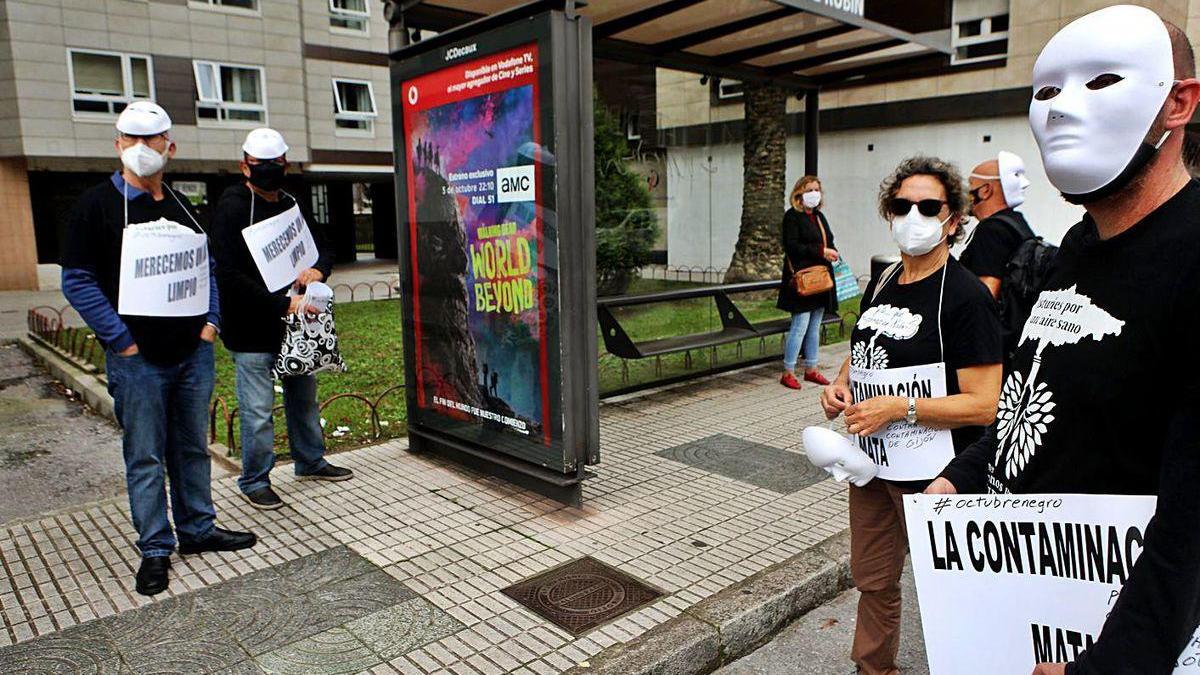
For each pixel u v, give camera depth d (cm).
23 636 315
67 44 1947
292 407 488
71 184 2073
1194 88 128
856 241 1531
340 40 2438
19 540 411
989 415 240
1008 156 387
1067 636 147
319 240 489
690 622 320
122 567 377
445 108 471
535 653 300
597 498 468
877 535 272
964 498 162
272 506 451
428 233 502
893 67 809
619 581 359
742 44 708
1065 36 136
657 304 767
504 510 446
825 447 256
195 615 331
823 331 966
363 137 2523
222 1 2175
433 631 317
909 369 252
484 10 562
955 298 245
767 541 403
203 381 378
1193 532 115
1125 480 136
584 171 415
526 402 452
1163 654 115
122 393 347
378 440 592
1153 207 134
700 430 617
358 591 351
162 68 2097
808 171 891
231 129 2231
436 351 514
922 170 246
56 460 580
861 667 284
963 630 164
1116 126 128
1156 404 129
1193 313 121
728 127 824
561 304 420
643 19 607
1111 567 138
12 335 1141
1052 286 153
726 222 830
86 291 330
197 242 360
